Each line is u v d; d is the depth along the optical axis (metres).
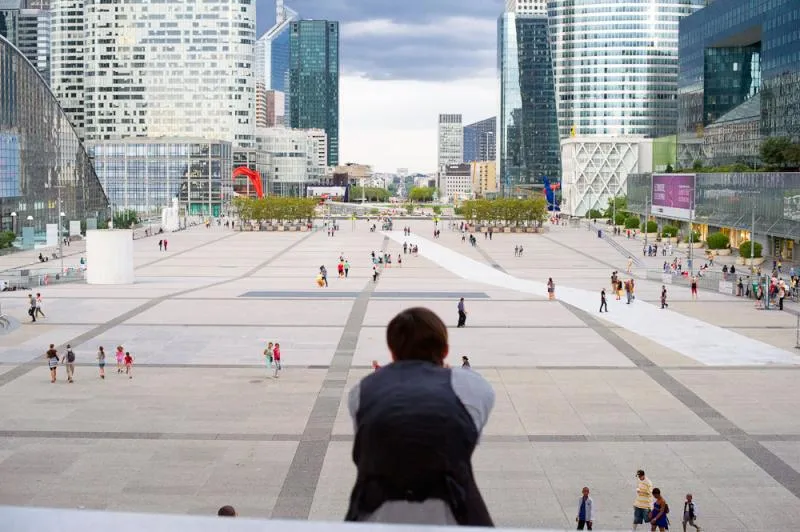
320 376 48.62
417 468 4.80
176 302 78.75
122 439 36.31
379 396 5.09
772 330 64.62
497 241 166.75
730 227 140.12
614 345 58.12
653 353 55.34
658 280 100.94
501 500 29.55
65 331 63.12
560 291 88.69
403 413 4.93
